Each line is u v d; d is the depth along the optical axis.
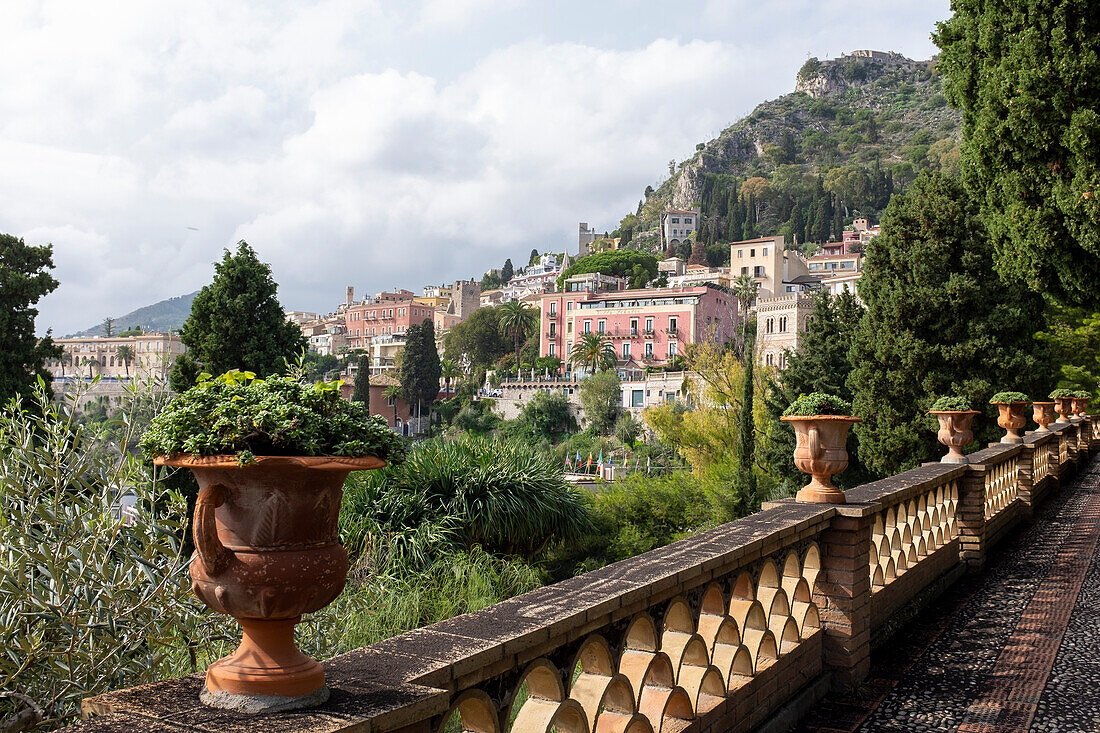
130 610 4.07
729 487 22.20
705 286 89.25
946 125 197.75
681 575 3.30
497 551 11.62
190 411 1.88
